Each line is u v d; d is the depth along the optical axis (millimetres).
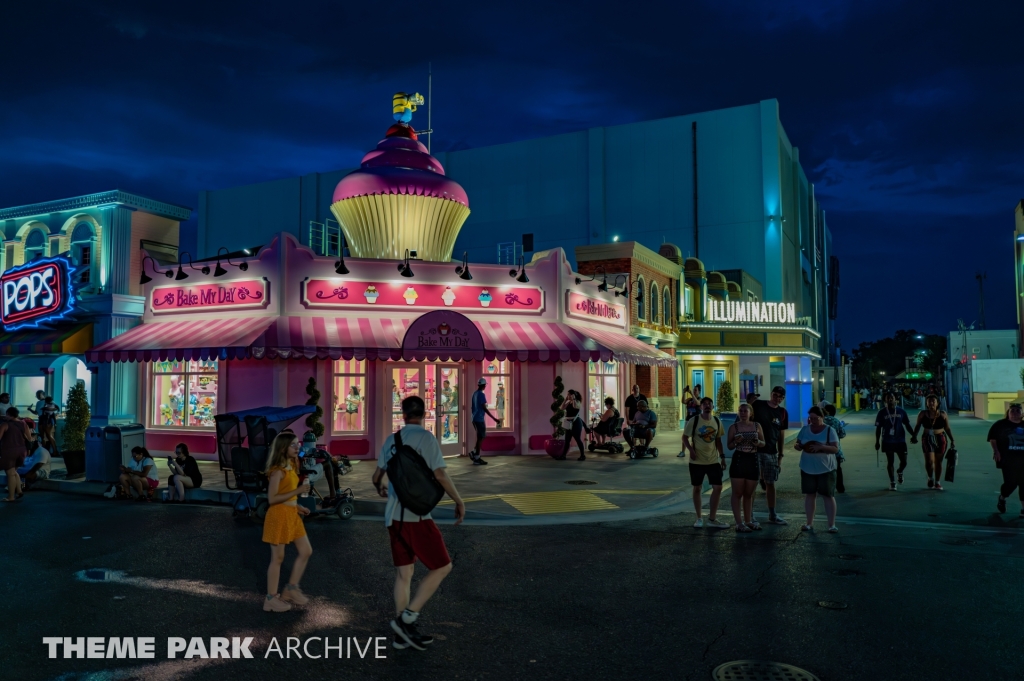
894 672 4781
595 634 5520
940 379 76000
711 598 6453
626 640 5383
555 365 19484
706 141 54656
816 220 78375
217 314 17828
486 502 11703
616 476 14773
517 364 19031
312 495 10547
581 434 17719
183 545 8688
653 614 5996
